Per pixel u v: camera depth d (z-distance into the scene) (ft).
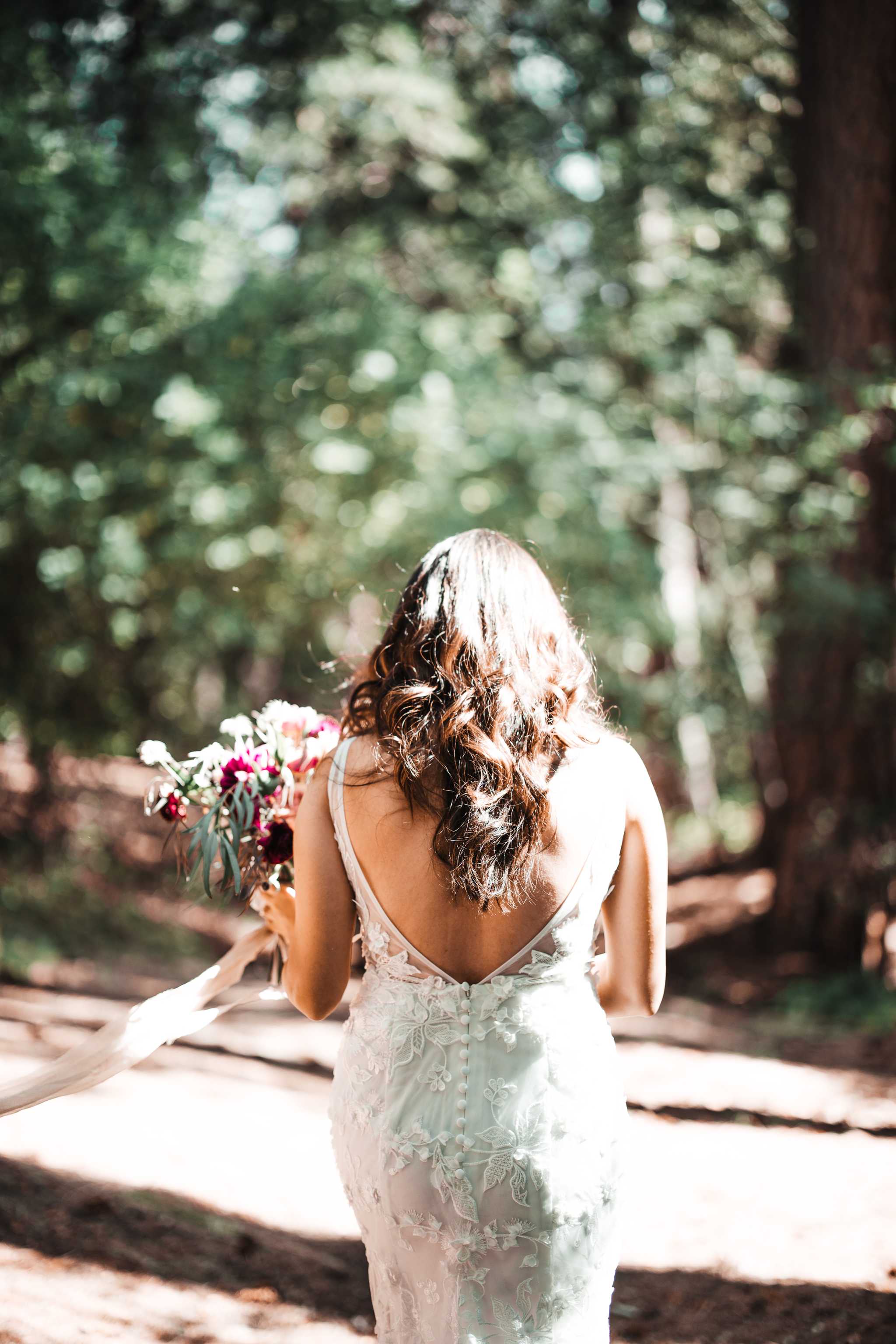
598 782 6.41
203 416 25.73
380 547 28.89
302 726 8.05
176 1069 17.97
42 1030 18.42
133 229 27.22
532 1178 6.10
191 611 29.71
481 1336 6.05
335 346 27.94
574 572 30.48
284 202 38.01
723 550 37.11
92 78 31.07
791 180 32.12
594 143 35.60
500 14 35.55
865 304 29.04
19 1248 10.56
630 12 33.50
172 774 7.96
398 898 6.32
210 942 31.86
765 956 30.63
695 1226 12.60
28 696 29.84
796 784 30.50
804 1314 10.47
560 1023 6.31
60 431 25.61
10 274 25.18
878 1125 16.19
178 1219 11.76
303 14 33.12
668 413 32.81
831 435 28.17
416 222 38.58
